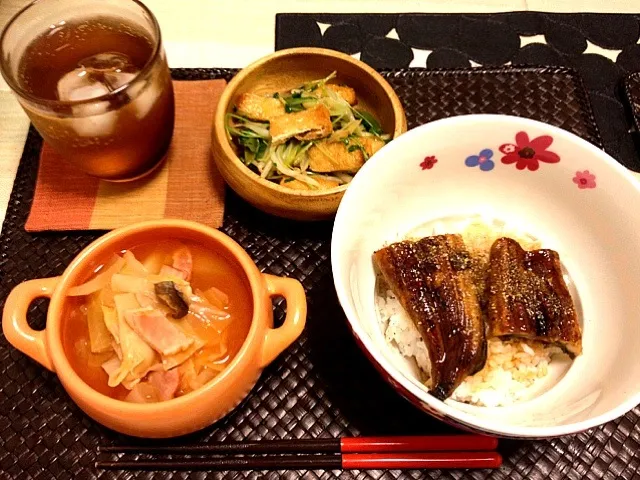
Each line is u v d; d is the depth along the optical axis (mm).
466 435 326
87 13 399
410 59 515
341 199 348
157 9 539
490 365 341
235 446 322
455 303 330
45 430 334
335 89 424
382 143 404
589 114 466
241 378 294
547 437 258
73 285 308
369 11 546
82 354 311
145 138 382
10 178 442
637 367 289
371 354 275
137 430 290
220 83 466
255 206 386
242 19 537
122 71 384
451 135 351
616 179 333
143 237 329
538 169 367
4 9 532
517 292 341
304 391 348
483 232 384
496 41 527
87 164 384
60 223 402
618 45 528
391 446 321
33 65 384
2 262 392
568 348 338
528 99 472
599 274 355
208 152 435
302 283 386
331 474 324
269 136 408
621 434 335
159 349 294
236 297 329
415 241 364
